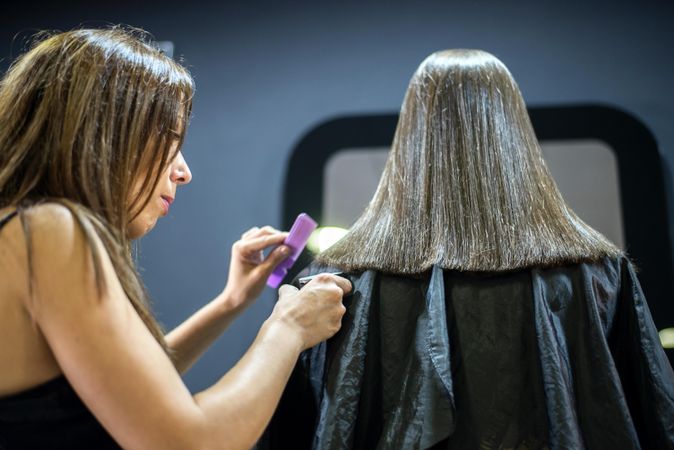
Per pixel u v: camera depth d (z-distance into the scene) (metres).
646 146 2.02
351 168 2.21
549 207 0.96
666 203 1.97
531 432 0.86
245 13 2.40
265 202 2.23
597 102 2.08
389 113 2.21
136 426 0.72
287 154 2.25
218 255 2.21
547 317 0.87
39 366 0.75
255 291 1.19
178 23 2.43
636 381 0.91
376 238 0.97
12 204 0.77
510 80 1.05
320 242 2.14
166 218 2.26
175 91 0.93
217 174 2.28
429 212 0.96
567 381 0.85
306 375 0.99
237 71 2.35
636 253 1.96
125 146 0.86
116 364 0.72
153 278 2.22
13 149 0.82
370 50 2.28
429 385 0.86
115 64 0.87
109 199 0.82
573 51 2.13
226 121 2.32
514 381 0.87
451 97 1.01
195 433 0.73
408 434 0.85
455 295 0.92
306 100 2.28
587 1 2.16
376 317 0.94
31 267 0.73
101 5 2.49
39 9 2.51
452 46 2.21
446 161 0.98
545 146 2.08
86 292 0.73
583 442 0.83
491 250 0.92
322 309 0.92
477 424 0.86
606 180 2.04
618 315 0.94
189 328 1.20
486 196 0.95
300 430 0.98
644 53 2.09
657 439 0.87
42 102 0.84
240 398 0.78
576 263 0.91
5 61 2.45
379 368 0.93
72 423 0.78
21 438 0.77
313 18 2.34
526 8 2.19
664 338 1.87
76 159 0.82
